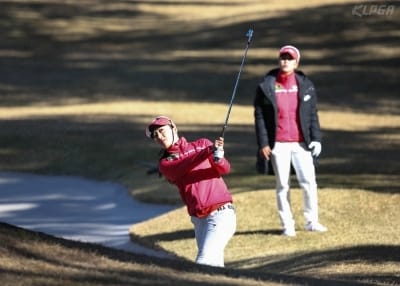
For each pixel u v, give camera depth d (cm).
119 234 3828
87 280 1702
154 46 10712
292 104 3209
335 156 5100
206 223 2259
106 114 6969
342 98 7856
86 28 11794
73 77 8969
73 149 5541
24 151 5584
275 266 2911
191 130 6116
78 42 11106
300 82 3209
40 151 5559
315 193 3319
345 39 10069
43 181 5050
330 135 5991
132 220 4091
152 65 9475
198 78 8738
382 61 9156
